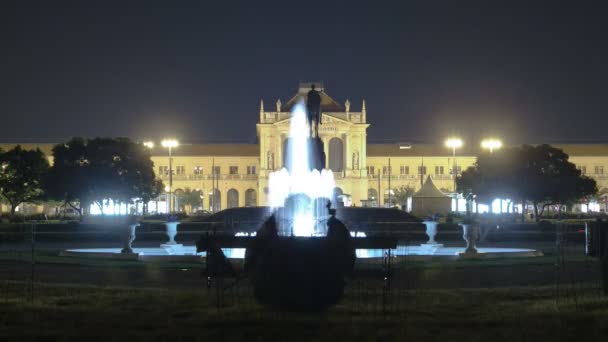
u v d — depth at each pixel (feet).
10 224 281.33
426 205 397.60
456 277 124.88
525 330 71.82
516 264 146.00
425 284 115.24
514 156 412.57
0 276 126.21
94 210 539.70
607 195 608.60
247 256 85.05
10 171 426.51
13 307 85.20
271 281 76.33
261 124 643.86
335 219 85.92
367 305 86.38
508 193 404.16
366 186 639.76
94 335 69.97
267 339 67.87
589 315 79.15
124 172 410.31
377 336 69.00
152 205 601.21
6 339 68.33
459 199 547.49
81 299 91.66
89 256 164.45
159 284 115.34
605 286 94.38
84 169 397.80
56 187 395.75
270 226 84.53
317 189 246.68
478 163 435.94
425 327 73.00
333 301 77.15
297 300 76.28
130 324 75.15
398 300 90.84
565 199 401.49
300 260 75.97
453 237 240.94
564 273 127.75
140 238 244.22
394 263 135.13
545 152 408.05
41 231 265.75
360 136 644.27
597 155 651.25
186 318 78.89
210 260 92.94
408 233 243.60
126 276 127.13
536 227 274.36
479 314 81.15
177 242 233.76
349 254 83.46
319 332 70.28
